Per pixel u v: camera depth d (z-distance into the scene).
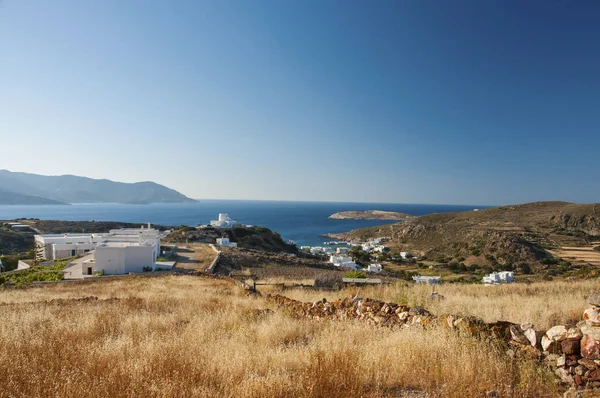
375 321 9.05
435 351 5.77
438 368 5.19
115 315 11.16
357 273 22.83
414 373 5.13
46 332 8.19
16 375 4.93
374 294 14.41
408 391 4.78
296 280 26.97
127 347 6.66
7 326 8.77
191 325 9.34
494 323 6.36
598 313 4.94
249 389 4.47
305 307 11.85
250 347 7.03
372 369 5.30
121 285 25.98
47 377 4.85
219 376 5.13
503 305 10.52
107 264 38.66
